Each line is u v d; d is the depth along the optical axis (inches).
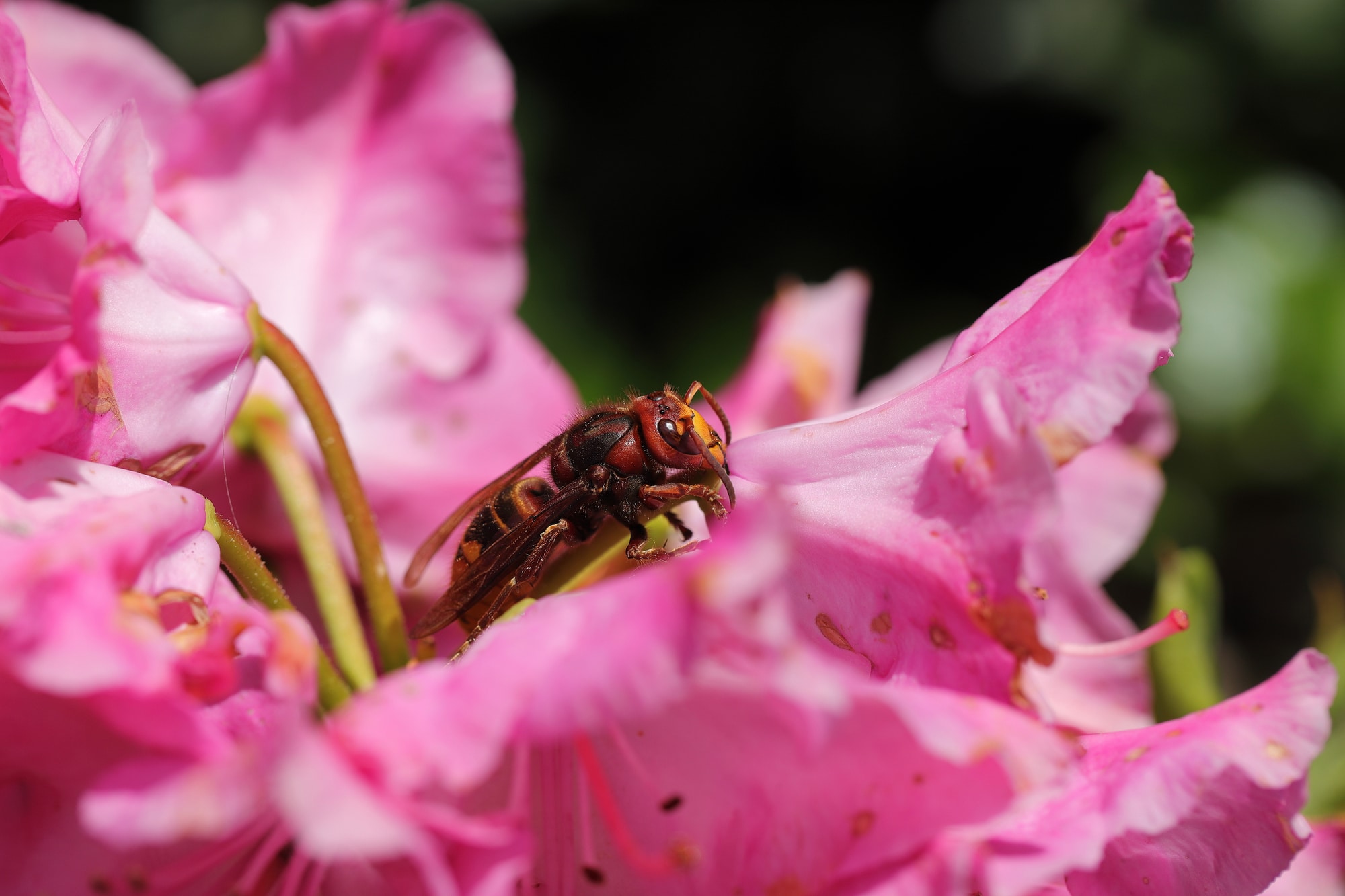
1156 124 23.7
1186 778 11.1
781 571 10.6
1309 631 23.5
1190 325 20.5
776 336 14.0
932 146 26.1
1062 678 13.4
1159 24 23.8
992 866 10.9
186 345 11.8
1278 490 21.5
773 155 26.3
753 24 26.0
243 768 10.5
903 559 11.3
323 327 13.2
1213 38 23.6
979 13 25.0
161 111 13.2
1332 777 13.1
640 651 10.5
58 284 12.0
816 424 11.7
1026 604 11.1
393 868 10.9
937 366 13.4
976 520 11.2
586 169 25.6
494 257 13.3
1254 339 20.3
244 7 23.2
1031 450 11.0
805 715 10.6
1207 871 11.3
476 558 12.4
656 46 25.9
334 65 13.1
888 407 11.6
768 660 10.5
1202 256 20.9
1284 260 20.6
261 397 12.7
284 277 13.1
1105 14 24.0
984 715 10.9
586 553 12.4
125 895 11.0
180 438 11.7
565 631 10.7
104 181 11.1
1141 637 11.8
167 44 23.0
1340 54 23.2
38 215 11.4
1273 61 23.4
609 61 25.9
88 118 13.1
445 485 13.3
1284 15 23.3
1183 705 13.1
